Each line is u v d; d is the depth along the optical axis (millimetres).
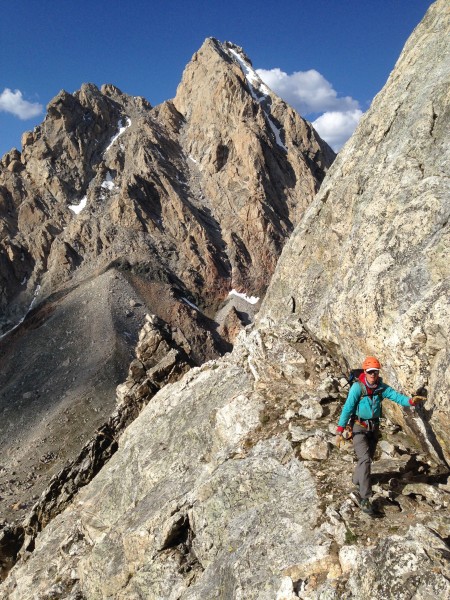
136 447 18922
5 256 177750
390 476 10656
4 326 162125
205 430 16078
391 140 17797
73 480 27188
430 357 10828
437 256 11703
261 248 184125
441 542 8094
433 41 18875
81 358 128375
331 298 15227
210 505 11945
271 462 11922
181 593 11180
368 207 15469
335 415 13328
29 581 18250
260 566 9523
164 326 34625
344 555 8586
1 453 98875
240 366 18375
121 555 14023
